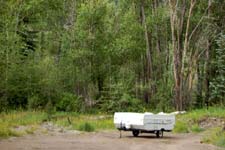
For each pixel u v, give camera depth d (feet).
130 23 184.85
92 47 174.29
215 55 171.12
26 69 155.94
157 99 166.91
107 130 101.71
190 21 163.32
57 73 165.68
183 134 96.43
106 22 181.68
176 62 152.87
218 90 155.84
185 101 153.48
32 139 78.13
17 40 156.76
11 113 127.24
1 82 148.46
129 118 88.74
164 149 67.62
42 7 190.80
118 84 161.07
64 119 118.21
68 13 196.44
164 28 178.91
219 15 170.60
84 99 171.01
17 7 172.45
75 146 69.26
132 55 182.19
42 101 155.53
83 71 174.09
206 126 109.70
